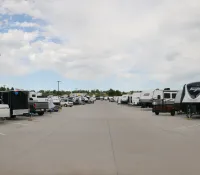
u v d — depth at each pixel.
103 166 6.78
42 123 18.53
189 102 22.42
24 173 6.21
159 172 6.24
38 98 29.44
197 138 11.48
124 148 9.17
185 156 7.93
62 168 6.62
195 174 6.07
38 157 7.84
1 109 18.39
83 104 65.88
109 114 27.86
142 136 12.03
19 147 9.45
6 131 14.20
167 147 9.38
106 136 12.01
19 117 23.91
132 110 36.38
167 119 21.61
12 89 24.56
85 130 14.30
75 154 8.23
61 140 10.93
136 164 6.98
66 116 25.25
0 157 7.88
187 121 19.80
